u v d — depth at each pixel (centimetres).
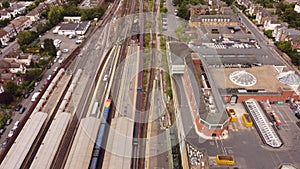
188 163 7719
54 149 10069
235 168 7488
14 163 9438
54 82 14225
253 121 9150
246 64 13388
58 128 10994
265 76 11412
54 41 18938
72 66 16138
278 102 10119
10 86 13088
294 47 18012
